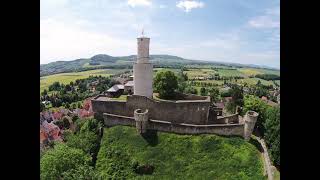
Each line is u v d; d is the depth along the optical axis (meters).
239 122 53.47
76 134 49.41
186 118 51.97
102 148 45.91
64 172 33.75
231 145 45.66
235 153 44.31
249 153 44.16
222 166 42.47
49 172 34.00
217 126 47.00
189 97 58.81
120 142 46.41
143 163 43.00
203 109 51.91
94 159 44.16
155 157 44.00
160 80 58.38
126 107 51.78
